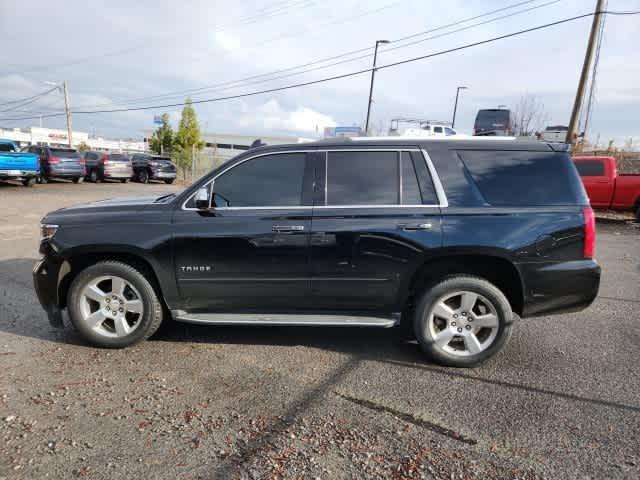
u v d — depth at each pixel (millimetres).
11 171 19609
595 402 3275
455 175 3869
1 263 7188
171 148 41156
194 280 3979
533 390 3461
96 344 4094
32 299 5438
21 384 3400
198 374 3639
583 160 13594
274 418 3018
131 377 3559
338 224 3844
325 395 3342
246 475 2449
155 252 3932
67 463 2516
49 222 4082
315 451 2668
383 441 2781
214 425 2918
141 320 4039
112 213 4066
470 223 3754
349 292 3936
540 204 3775
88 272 3980
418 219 3783
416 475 2475
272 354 4078
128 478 2408
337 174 3959
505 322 3777
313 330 4719
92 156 26391
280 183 3990
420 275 4016
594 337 4551
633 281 6859
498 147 3916
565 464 2584
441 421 3018
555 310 3836
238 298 4023
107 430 2836
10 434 2771
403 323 4934
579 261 3744
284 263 3898
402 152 3945
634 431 2910
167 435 2797
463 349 3953
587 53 16781
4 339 4250
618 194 13070
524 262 3729
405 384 3543
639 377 3674
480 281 3787
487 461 2604
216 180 4027
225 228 3904
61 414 3004
